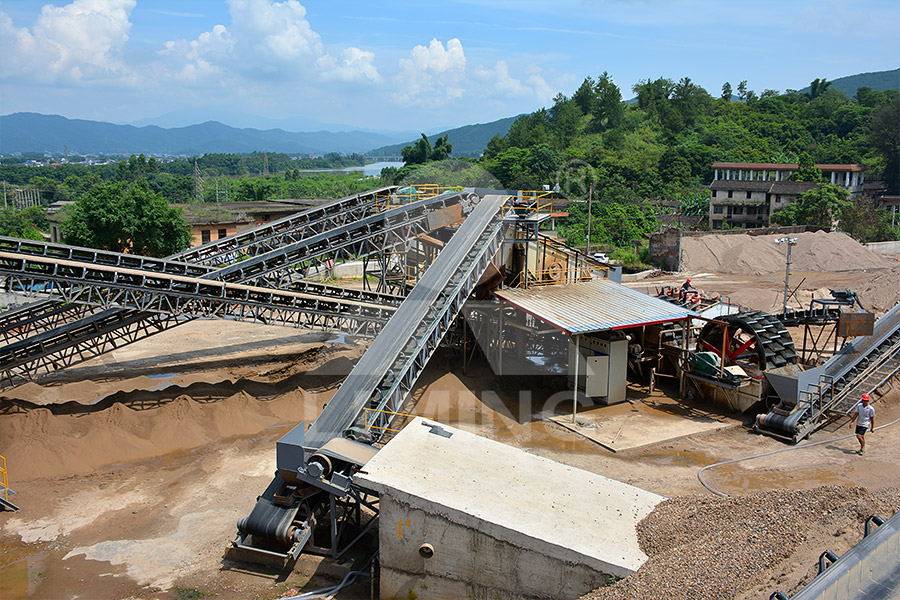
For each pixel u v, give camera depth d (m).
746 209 97.00
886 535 11.20
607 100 150.38
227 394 28.25
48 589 16.47
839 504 14.68
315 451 17.95
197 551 18.09
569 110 147.88
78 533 19.02
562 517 15.08
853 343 30.05
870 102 158.88
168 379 31.09
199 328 42.00
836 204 83.31
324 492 18.14
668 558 13.45
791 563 12.50
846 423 26.75
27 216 93.19
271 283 35.00
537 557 14.12
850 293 36.19
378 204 38.94
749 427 26.69
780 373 26.28
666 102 156.25
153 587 16.56
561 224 86.50
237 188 123.62
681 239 69.12
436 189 40.56
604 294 32.09
